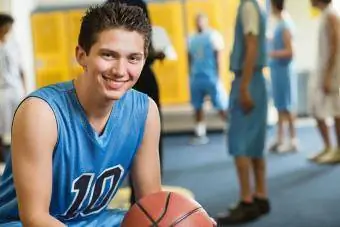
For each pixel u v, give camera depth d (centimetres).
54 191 129
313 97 429
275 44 453
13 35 491
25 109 117
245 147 284
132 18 112
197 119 568
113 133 130
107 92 114
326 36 405
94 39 111
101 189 137
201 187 379
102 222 146
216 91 551
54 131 119
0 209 139
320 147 495
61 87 125
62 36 609
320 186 364
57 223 119
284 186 369
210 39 540
